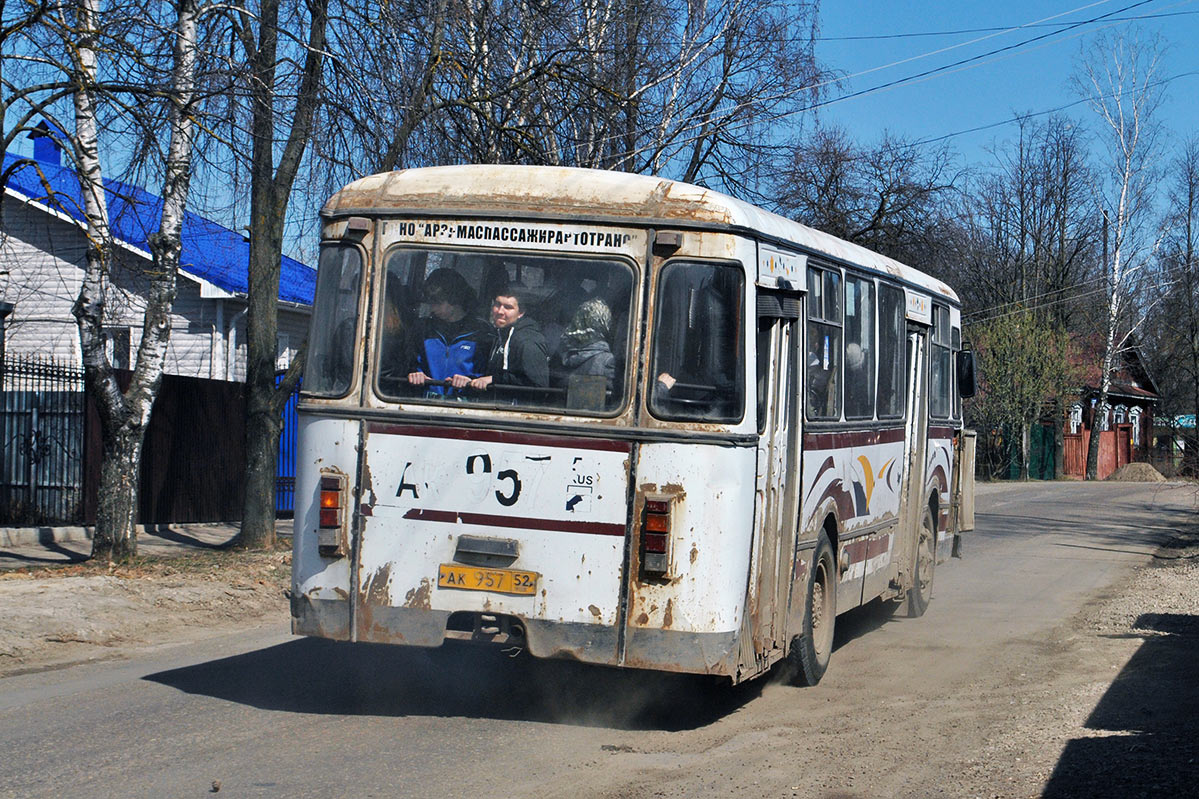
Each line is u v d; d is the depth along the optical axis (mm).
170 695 8266
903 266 12102
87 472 16297
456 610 7176
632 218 7188
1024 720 7980
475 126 16484
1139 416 69250
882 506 11000
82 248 23781
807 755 7047
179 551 15125
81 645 10180
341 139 14047
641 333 7125
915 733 7633
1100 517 28703
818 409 8875
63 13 12367
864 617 12930
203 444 18656
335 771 6395
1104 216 53000
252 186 15039
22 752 6691
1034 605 13984
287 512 20906
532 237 7312
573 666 9336
